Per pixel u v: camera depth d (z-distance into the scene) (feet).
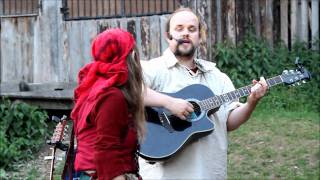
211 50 30.22
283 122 26.20
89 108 9.92
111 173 9.59
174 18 13.24
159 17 29.76
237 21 31.45
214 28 30.55
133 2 30.27
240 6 31.53
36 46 31.17
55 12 30.86
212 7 30.35
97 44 10.15
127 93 9.80
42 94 29.89
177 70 13.26
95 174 10.06
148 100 12.41
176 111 12.42
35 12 31.14
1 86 31.45
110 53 9.98
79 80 10.53
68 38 30.76
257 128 25.61
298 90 29.55
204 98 13.15
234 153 23.50
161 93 13.01
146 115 12.84
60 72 30.86
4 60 31.60
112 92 9.68
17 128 27.22
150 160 12.71
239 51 30.71
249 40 31.30
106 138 9.60
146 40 30.04
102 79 10.04
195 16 13.26
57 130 11.82
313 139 24.21
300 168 21.97
